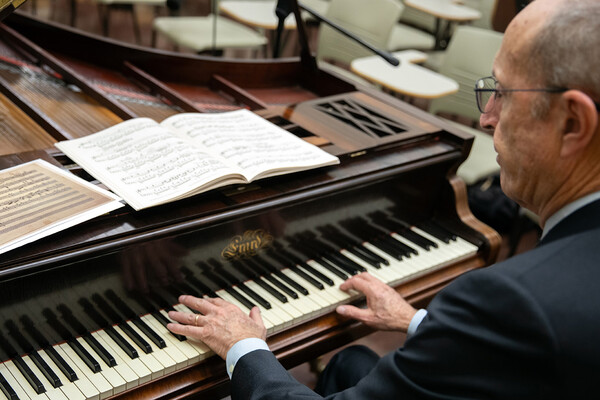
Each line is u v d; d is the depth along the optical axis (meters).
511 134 1.04
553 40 0.95
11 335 1.35
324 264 1.84
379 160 1.92
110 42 2.43
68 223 1.34
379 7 4.33
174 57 2.43
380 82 3.79
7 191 1.43
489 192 3.57
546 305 0.90
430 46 5.25
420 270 1.92
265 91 2.50
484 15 5.37
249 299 1.66
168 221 1.47
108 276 1.44
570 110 0.95
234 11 4.92
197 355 1.45
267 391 1.28
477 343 0.95
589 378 0.88
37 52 2.31
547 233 1.06
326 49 4.65
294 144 1.79
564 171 1.01
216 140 1.72
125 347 1.43
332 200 1.80
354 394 1.13
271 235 1.71
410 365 1.04
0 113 1.94
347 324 1.73
